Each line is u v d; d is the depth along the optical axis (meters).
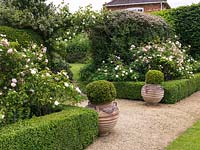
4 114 3.78
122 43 10.15
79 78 10.81
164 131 5.49
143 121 6.01
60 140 3.90
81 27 9.84
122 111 6.89
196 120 6.49
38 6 10.09
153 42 9.87
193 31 12.43
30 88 4.34
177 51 9.76
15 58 4.28
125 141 4.83
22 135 3.30
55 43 10.14
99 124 4.89
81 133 4.38
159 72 7.62
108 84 5.07
